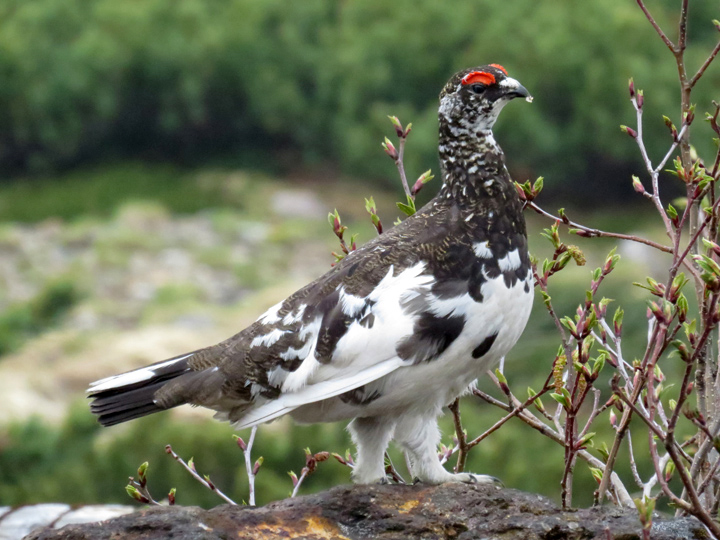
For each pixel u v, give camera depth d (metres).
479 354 4.56
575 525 4.26
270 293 28.20
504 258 4.60
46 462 16.97
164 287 31.38
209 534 4.21
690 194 4.54
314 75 50.19
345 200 45.16
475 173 4.78
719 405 4.47
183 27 49.59
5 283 33.19
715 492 4.83
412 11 47.66
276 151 50.78
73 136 48.88
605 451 5.01
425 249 4.58
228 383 4.76
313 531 4.37
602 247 37.50
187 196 43.94
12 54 48.19
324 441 12.70
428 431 4.71
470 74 4.80
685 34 4.79
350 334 4.49
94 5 52.06
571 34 43.84
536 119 43.12
